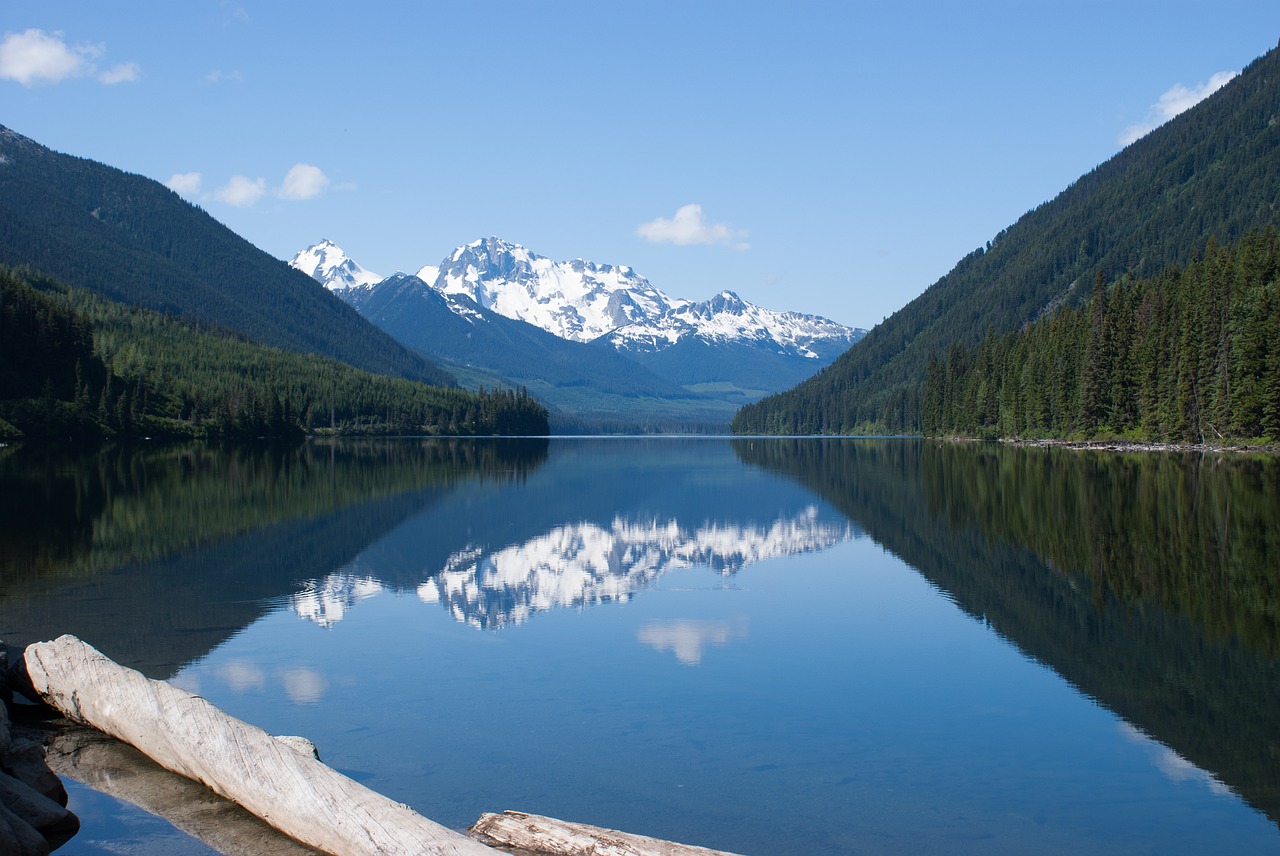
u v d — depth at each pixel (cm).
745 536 4359
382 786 1458
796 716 1780
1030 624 2486
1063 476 7156
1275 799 1412
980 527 4388
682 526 4756
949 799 1416
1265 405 9581
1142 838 1294
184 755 1398
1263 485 5884
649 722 1748
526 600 2866
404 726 1725
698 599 2897
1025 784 1471
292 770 1254
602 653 2236
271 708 1820
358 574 3259
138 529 4288
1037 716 1775
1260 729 1697
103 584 3005
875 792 1441
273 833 1254
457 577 3250
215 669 2080
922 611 2678
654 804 1399
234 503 5522
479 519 4991
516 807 1384
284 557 3603
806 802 1406
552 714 1789
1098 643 2277
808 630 2470
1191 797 1420
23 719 1695
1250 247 10825
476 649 2270
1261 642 2255
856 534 4334
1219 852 1254
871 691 1931
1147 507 4831
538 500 6075
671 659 2188
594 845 1132
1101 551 3566
